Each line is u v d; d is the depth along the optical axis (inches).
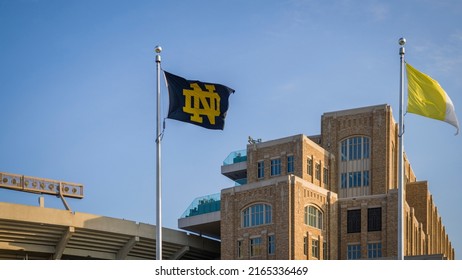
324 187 4923.7
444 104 2373.3
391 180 5032.0
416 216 5615.2
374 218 4763.8
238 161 5216.5
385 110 5000.0
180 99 2365.9
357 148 5039.4
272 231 4340.6
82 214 4074.8
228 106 2406.5
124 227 4261.8
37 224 3944.4
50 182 4062.5
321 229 4643.2
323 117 5167.3
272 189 4394.7
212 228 4960.6
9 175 3919.8
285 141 4778.5
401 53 2364.7
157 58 2330.2
